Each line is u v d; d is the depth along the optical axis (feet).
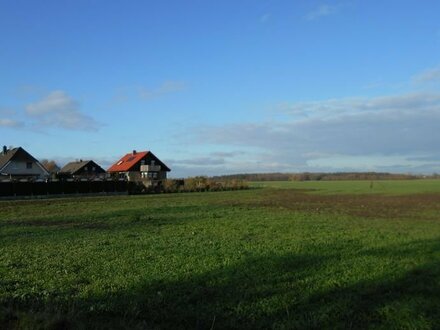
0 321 25.27
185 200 172.14
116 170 353.92
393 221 96.37
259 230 78.13
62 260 49.65
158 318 30.09
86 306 32.09
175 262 47.98
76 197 195.83
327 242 63.05
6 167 271.90
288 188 287.48
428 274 42.19
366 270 43.80
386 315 30.81
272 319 30.09
